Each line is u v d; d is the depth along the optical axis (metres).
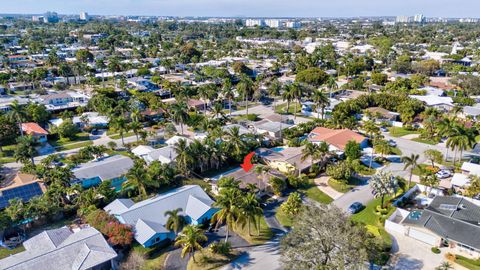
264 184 75.94
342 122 111.75
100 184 72.44
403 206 69.88
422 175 74.69
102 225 57.69
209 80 185.38
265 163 88.62
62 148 100.81
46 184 73.06
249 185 69.38
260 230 62.19
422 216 61.06
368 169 86.50
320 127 110.94
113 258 51.38
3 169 86.06
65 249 50.72
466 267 51.91
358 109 126.94
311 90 152.50
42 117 117.56
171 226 56.91
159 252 56.19
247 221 62.28
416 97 143.00
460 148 83.19
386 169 86.75
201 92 130.38
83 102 144.75
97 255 50.19
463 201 65.06
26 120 104.19
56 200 66.06
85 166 81.12
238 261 54.06
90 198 66.75
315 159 83.19
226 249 55.47
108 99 129.62
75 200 68.31
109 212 63.38
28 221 60.97
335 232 43.78
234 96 144.62
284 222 64.75
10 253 55.50
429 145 102.94
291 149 93.88
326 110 133.88
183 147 79.81
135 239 57.44
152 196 72.56
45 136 106.25
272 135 108.25
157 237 57.84
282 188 74.81
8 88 162.25
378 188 64.94
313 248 43.53
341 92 161.25
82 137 110.06
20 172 79.94
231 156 88.12
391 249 56.41
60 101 141.62
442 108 132.75
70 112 127.12
